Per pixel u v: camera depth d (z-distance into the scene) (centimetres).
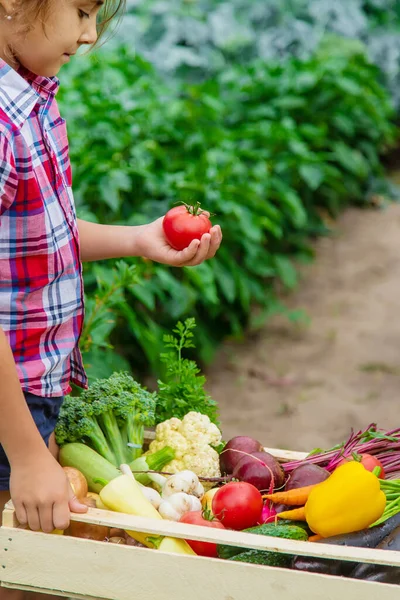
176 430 221
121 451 217
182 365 237
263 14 678
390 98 714
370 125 636
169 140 484
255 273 512
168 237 209
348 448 220
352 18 705
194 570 170
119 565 174
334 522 186
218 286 475
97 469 208
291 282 510
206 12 665
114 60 521
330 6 700
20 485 174
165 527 176
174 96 546
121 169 418
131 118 466
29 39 172
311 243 596
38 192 179
